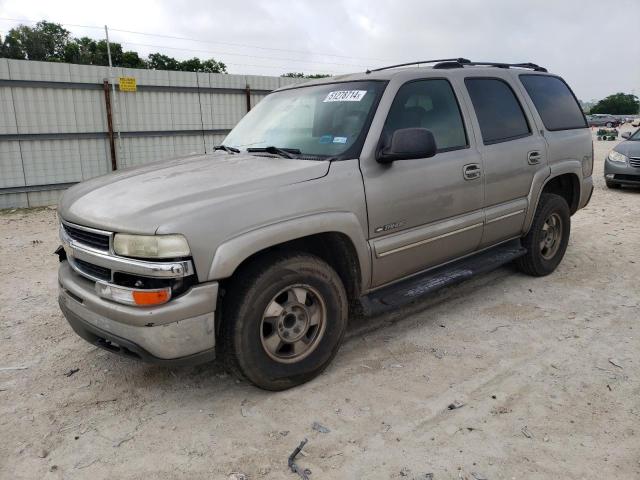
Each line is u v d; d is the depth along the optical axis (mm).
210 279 2723
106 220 2793
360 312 3564
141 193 2965
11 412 3061
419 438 2732
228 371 3148
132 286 2744
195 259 2664
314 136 3654
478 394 3133
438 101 4004
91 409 3082
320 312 3268
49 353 3807
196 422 2928
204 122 13391
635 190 11133
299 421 2908
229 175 3127
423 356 3627
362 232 3348
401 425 2846
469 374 3371
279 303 3098
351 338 3939
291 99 4168
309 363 3240
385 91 3637
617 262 5707
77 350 3844
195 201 2779
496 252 4660
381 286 3672
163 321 2674
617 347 3707
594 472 2455
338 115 3676
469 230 4121
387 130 3529
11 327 4289
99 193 3156
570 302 4566
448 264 4199
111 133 11953
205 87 13211
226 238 2744
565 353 3629
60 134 11391
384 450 2645
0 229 8664
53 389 3309
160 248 2607
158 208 2732
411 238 3664
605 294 4746
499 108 4535
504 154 4355
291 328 3154
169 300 2693
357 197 3295
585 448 2627
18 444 2766
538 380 3277
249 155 3678
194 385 3324
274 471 2518
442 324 4156
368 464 2545
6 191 11008
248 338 2951
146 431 2857
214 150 4203
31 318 4477
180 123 13016
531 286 4973
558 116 5176
